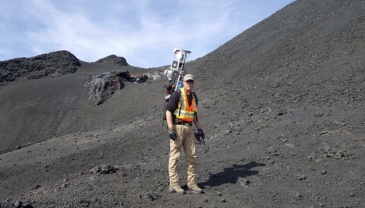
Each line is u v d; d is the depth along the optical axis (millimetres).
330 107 10648
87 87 29406
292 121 9430
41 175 10031
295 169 6023
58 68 36531
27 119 25609
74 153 11438
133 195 4902
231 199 4914
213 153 7660
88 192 4918
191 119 5195
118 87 28625
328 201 4734
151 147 11695
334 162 6207
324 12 25312
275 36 26359
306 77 15414
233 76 22844
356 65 14609
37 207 4258
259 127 9453
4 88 31391
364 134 7590
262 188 5293
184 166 6867
